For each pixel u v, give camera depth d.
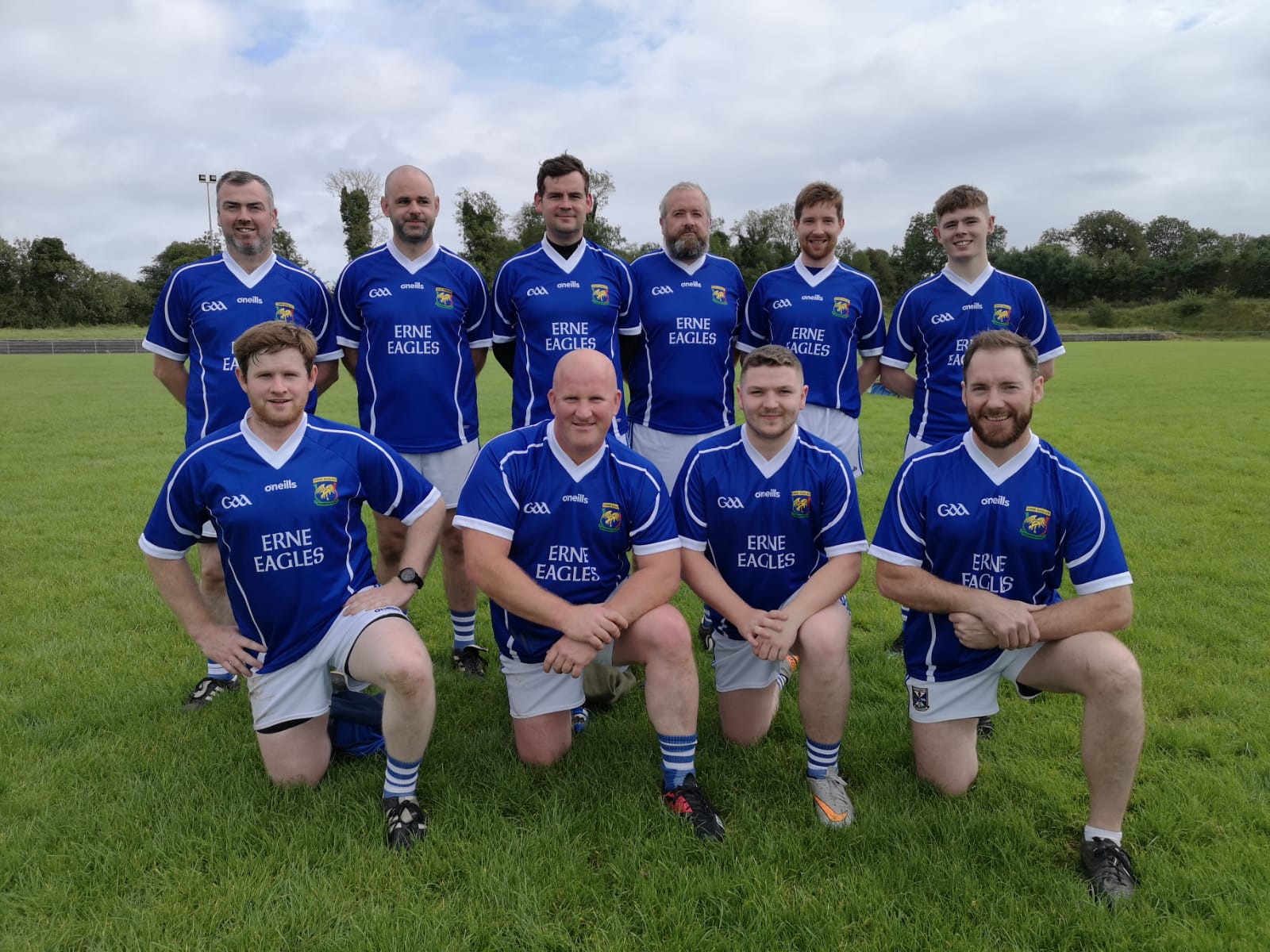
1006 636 2.70
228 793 2.96
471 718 3.64
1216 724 3.47
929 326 4.37
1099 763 2.55
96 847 2.63
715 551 3.31
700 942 2.23
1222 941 2.25
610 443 3.14
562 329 4.32
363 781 3.04
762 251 66.06
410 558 3.11
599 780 3.08
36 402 17.06
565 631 2.89
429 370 4.21
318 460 2.96
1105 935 2.27
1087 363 29.39
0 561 5.96
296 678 2.92
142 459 10.37
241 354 2.84
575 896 2.42
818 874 2.53
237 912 2.37
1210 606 4.95
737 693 3.32
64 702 3.72
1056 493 2.85
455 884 2.51
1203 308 69.06
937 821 2.78
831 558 3.15
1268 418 13.57
